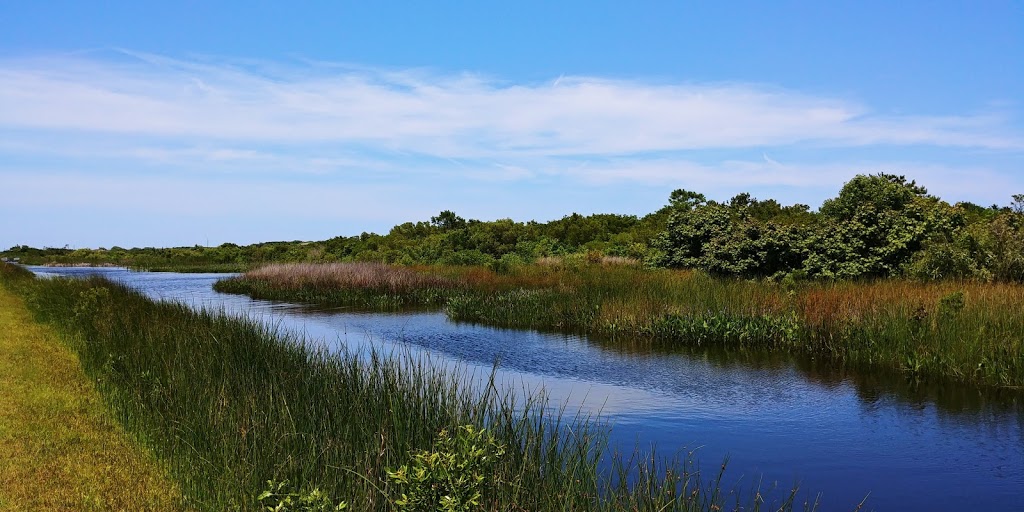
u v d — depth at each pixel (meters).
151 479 6.90
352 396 8.35
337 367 10.20
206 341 11.92
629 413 10.62
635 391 12.06
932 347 13.10
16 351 13.16
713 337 16.98
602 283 23.56
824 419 10.29
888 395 11.66
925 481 7.86
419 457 5.13
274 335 13.14
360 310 26.30
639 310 18.80
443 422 7.64
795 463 8.42
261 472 6.55
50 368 11.69
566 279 27.53
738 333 16.77
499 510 5.79
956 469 8.22
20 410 9.05
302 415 7.89
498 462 6.17
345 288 30.66
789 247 23.75
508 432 7.35
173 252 87.62
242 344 11.59
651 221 54.91
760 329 16.53
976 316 13.48
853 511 7.02
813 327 15.62
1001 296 14.61
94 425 8.59
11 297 24.73
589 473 6.76
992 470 8.17
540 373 13.58
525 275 31.66
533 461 6.73
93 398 9.82
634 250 38.56
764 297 18.33
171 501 6.38
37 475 6.88
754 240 24.73
